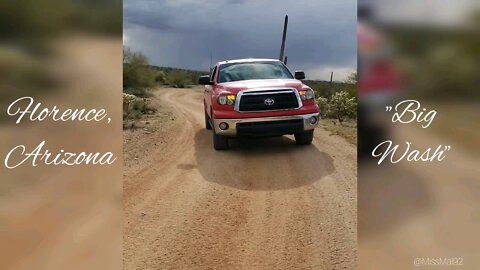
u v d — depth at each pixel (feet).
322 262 8.93
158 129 21.99
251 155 16.19
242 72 18.22
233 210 11.03
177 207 11.16
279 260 8.78
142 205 11.07
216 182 13.07
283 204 11.36
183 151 16.89
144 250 9.21
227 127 15.38
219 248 9.25
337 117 24.99
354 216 10.31
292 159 15.29
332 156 15.55
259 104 15.29
